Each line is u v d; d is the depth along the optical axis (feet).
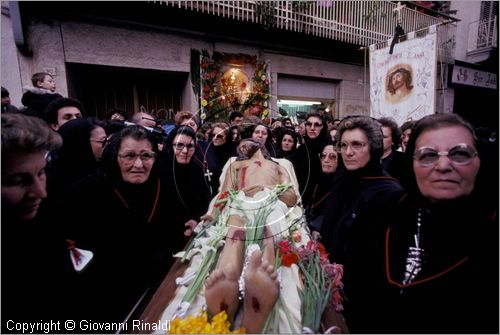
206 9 13.44
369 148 3.94
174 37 14.33
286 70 17.44
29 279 2.27
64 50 12.01
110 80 14.05
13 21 10.65
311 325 2.96
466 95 24.50
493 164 2.26
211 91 14.88
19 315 2.19
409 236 2.64
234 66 15.66
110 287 3.41
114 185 3.82
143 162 3.73
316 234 5.25
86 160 4.71
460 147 2.20
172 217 4.64
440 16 20.93
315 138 6.89
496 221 2.13
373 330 2.75
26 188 2.09
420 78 10.06
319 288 3.37
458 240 2.27
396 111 10.93
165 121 10.36
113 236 3.60
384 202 3.24
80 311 2.78
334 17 17.44
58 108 5.80
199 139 7.04
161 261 4.26
